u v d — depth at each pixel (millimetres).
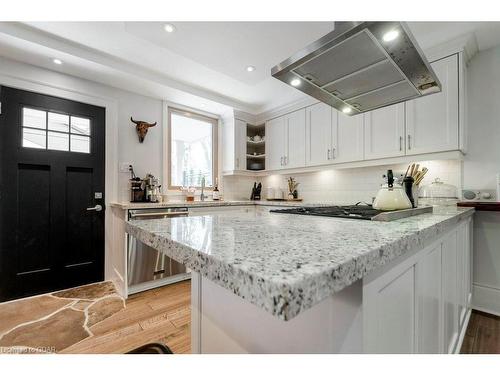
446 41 1907
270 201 3322
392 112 2246
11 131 2135
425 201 2074
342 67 1228
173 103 3195
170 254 580
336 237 604
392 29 972
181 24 1683
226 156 3635
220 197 3654
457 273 1378
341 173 2986
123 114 2795
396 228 760
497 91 1980
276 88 2996
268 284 306
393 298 591
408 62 1186
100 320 1828
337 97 1553
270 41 1860
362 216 1049
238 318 686
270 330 595
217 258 411
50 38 1994
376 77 1323
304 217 1138
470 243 1935
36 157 2248
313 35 1801
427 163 2275
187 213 2650
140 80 2584
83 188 2502
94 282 2537
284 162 3344
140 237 771
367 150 2430
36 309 1979
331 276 351
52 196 2326
